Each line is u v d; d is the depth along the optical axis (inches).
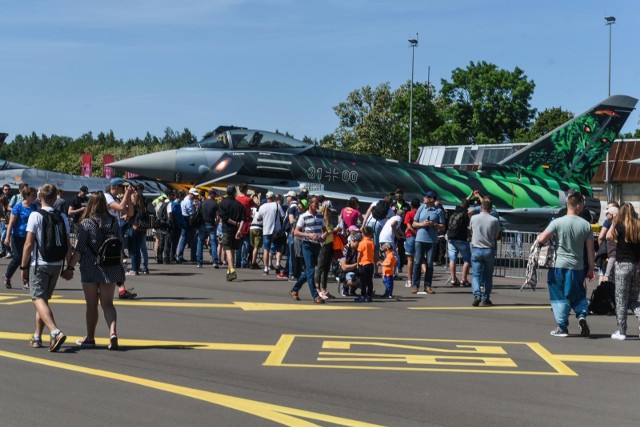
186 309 506.6
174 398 269.3
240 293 607.8
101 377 300.7
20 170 1473.9
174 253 890.7
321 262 571.8
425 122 3171.8
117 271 364.5
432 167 1237.7
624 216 430.9
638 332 464.1
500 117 3157.0
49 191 362.6
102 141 5949.8
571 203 442.6
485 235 570.6
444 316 513.7
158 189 1542.8
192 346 376.8
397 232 725.3
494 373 329.1
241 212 700.0
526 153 1286.9
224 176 1075.9
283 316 489.4
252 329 434.3
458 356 367.9
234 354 358.9
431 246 654.5
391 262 616.7
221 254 880.3
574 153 1302.9
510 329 462.6
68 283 633.0
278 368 329.4
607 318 527.5
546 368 343.3
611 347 405.7
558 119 3216.0
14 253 599.8
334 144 3245.6
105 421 237.5
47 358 336.8
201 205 823.7
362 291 587.5
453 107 3206.2
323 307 541.0
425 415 256.1
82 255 364.5
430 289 659.4
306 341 399.2
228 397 273.4
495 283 772.0
